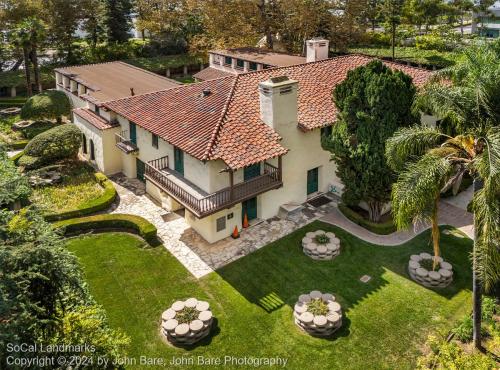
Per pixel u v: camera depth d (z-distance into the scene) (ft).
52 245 46.78
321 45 117.08
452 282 68.18
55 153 103.45
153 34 220.02
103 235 82.17
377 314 62.80
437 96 54.90
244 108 83.20
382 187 75.61
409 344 57.93
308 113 86.89
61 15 189.47
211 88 91.20
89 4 195.93
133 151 96.12
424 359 53.62
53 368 45.09
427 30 244.22
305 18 170.09
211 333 60.49
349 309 63.77
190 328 58.29
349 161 77.36
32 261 43.29
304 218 85.71
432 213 56.24
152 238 79.46
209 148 72.43
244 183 76.43
